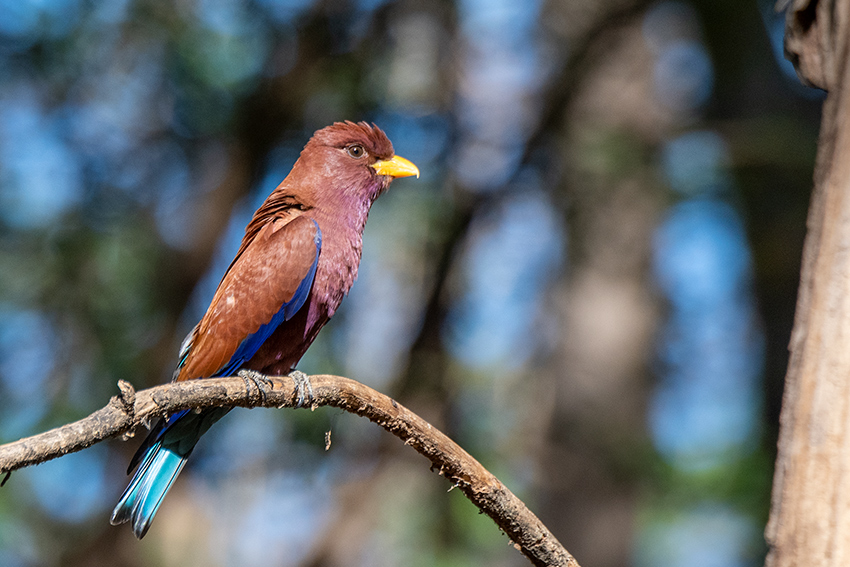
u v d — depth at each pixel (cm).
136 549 1433
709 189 1428
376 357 1688
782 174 1402
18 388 1357
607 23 1478
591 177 1466
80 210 1334
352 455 1466
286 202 812
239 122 1382
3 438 1318
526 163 1463
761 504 1398
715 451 1589
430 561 1453
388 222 1477
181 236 1433
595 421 1573
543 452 1597
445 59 1542
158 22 1293
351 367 1449
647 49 1675
